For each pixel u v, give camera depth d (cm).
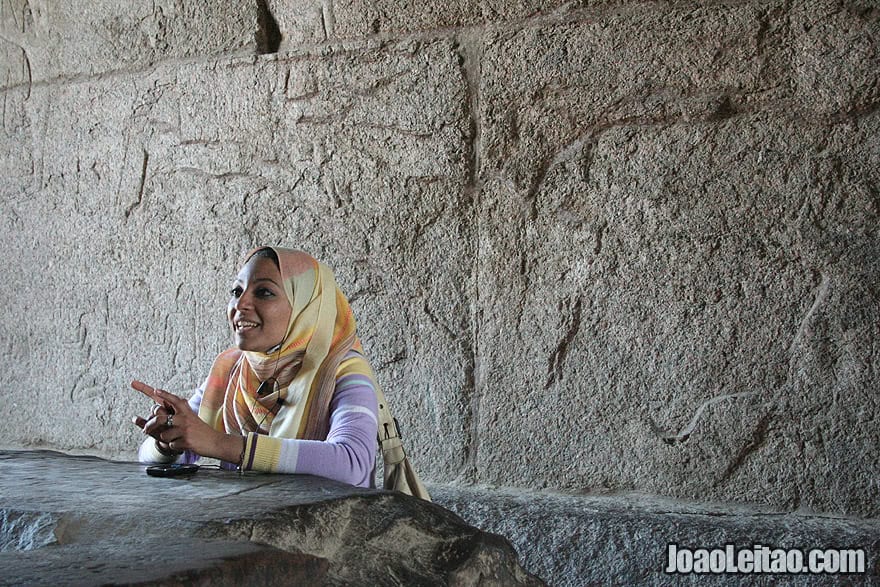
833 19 281
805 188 285
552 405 320
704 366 297
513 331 326
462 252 335
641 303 307
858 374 277
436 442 338
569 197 318
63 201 424
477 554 175
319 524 168
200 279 387
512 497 317
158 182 398
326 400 228
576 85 317
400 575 168
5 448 438
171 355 395
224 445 206
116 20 408
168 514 163
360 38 355
